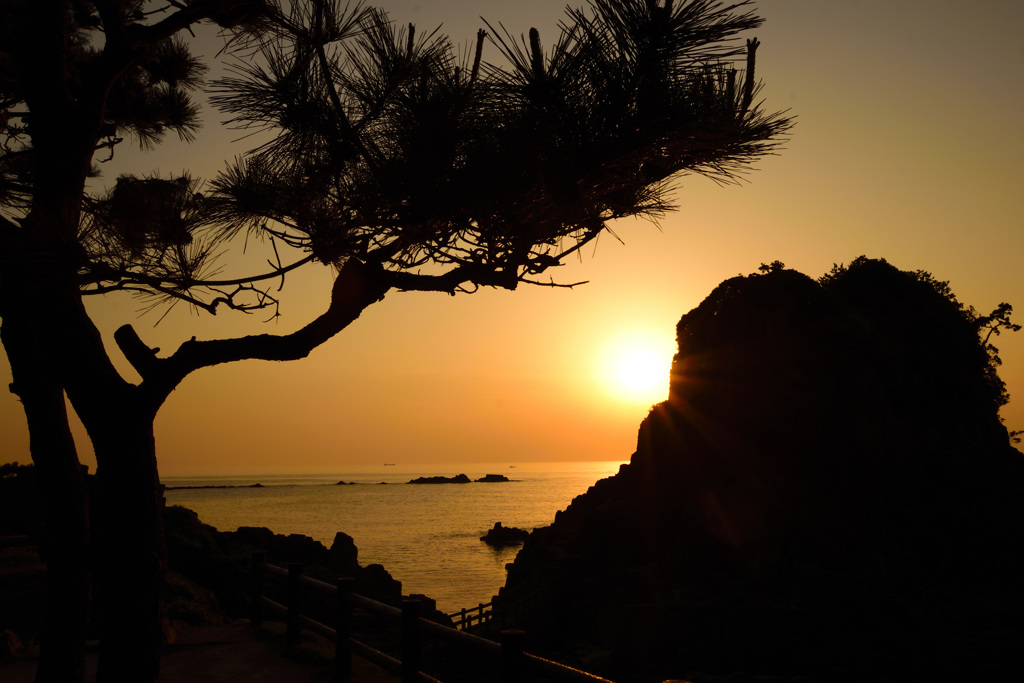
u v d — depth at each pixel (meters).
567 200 3.65
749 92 3.60
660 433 48.78
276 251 4.31
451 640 5.43
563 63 3.26
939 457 45.03
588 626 33.00
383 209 3.93
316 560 47.09
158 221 4.64
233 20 4.50
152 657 5.04
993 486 43.81
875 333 49.88
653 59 3.12
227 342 5.29
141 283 4.31
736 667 27.50
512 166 3.47
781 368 47.16
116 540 5.06
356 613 25.66
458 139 3.54
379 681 7.16
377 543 133.12
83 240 4.26
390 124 3.79
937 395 49.47
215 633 9.52
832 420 45.19
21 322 5.59
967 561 39.00
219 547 22.12
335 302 5.00
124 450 5.14
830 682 25.69
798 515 41.03
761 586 34.78
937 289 60.38
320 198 4.21
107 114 7.66
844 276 56.22
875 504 42.34
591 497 48.34
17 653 8.38
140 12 5.64
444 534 152.38
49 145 5.04
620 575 36.53
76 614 5.46
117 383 5.18
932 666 26.31
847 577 36.09
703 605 30.36
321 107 3.92
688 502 42.91
